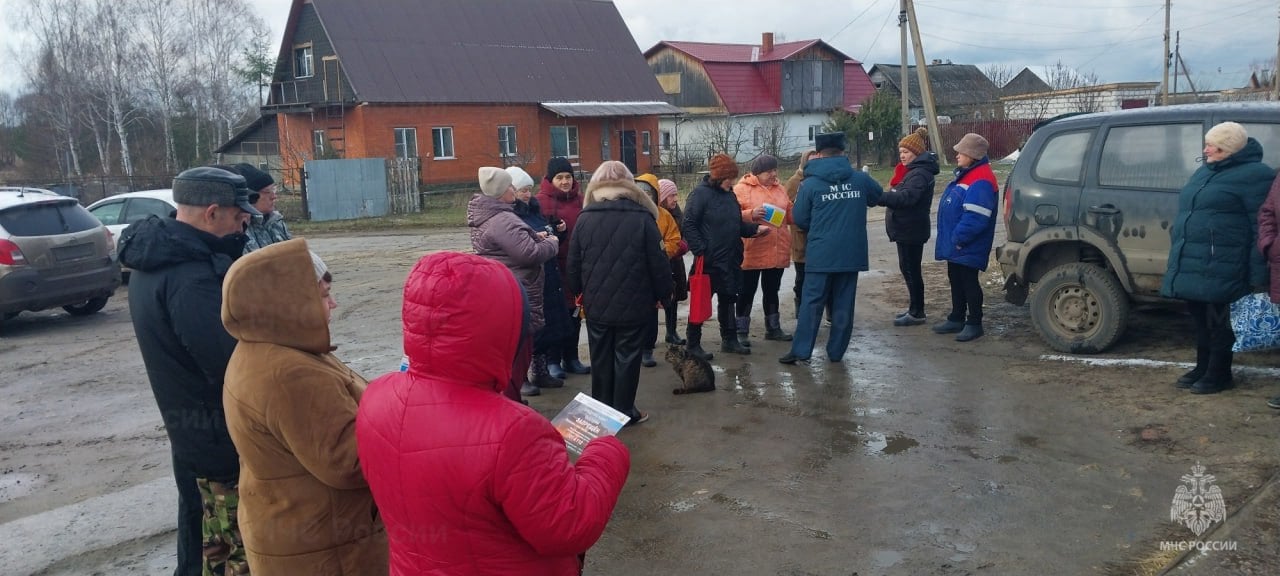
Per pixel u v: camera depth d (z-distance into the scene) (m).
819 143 6.61
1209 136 5.07
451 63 33.31
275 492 2.42
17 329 10.33
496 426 1.95
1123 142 6.30
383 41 32.31
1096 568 3.52
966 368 6.40
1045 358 6.48
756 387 6.29
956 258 7.07
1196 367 5.53
